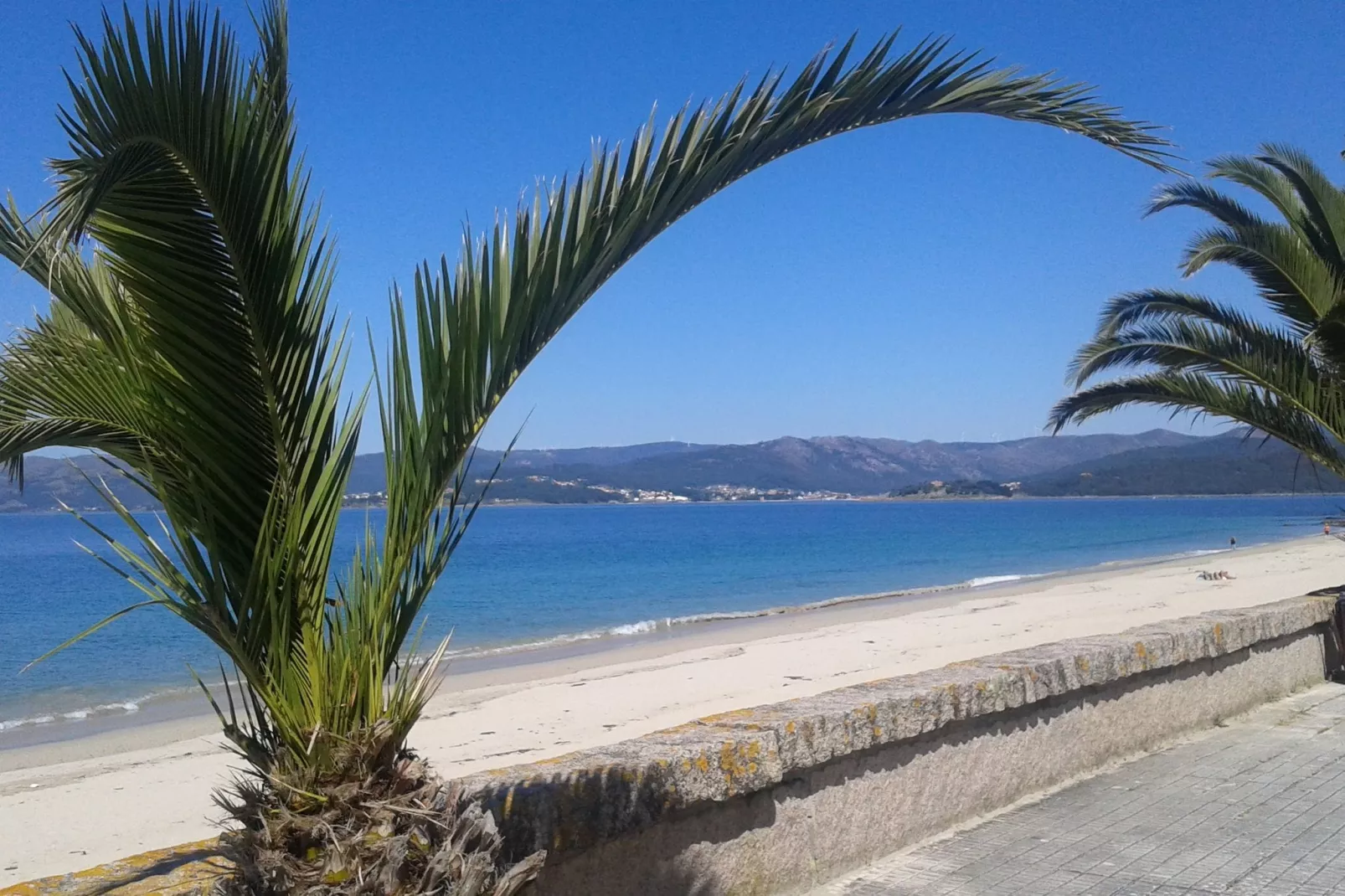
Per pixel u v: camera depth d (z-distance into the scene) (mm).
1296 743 6293
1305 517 116750
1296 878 4121
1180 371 9180
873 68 2945
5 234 2566
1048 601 26172
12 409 2445
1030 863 4301
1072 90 3184
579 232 2639
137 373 2432
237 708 15539
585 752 3584
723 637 22547
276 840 2312
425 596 2670
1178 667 6391
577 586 39719
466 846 2414
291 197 2523
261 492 2572
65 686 18328
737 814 3713
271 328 2473
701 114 2764
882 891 4012
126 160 2100
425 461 2564
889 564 51625
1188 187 9008
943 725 4625
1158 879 4121
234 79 2330
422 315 2568
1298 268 8516
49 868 7148
